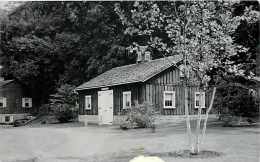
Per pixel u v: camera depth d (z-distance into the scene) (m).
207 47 12.23
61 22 50.62
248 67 19.09
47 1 52.12
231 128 20.98
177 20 12.34
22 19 49.94
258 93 22.33
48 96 51.19
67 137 19.91
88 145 16.28
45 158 13.01
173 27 12.66
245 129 20.19
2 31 47.53
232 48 12.58
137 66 31.95
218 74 13.64
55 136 20.67
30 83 49.06
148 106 24.81
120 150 14.23
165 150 13.57
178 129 21.77
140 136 18.81
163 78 27.88
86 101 34.88
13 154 14.10
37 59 46.47
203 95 29.84
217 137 16.75
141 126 24.16
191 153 12.38
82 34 46.88
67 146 16.23
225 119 22.77
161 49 13.16
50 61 47.34
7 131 24.91
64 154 13.89
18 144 17.20
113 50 40.41
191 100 29.12
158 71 27.00
